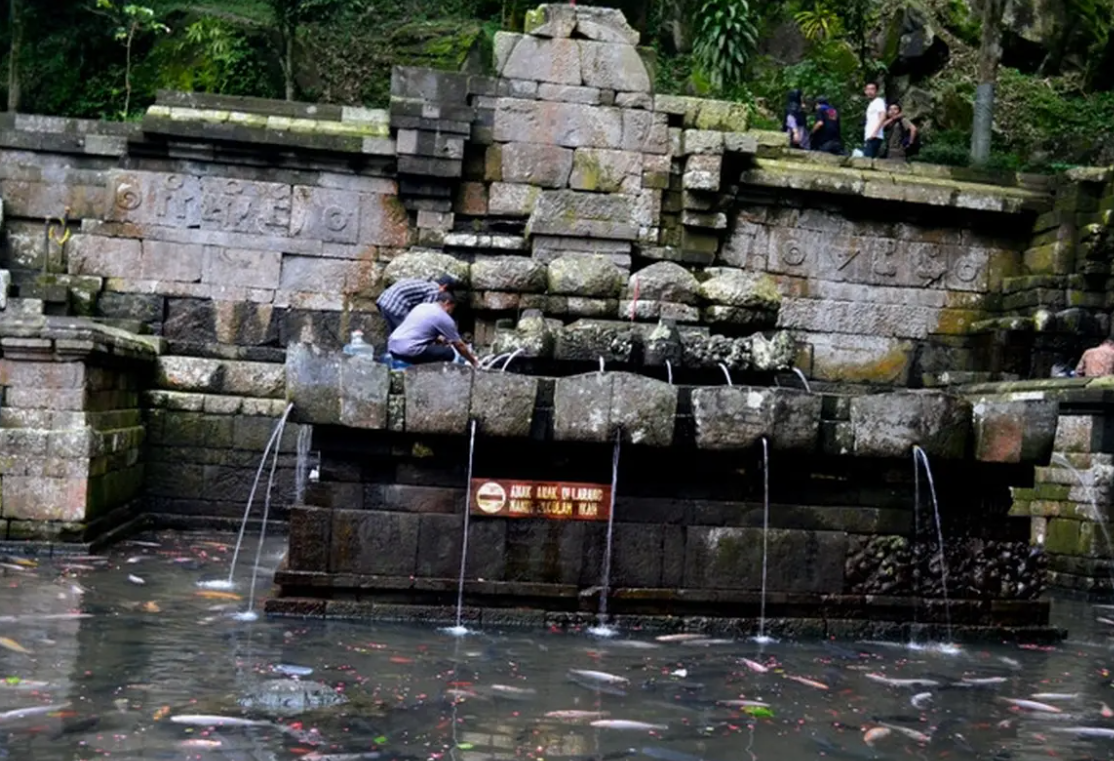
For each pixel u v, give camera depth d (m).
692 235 13.77
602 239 13.20
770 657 6.28
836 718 5.05
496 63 13.59
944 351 14.43
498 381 6.69
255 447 11.86
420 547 6.82
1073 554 10.13
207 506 11.78
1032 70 24.44
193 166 12.91
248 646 5.86
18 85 17.19
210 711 4.62
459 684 5.26
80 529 8.97
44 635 5.91
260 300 12.95
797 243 14.20
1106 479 9.88
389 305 9.54
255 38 18.47
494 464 6.92
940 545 7.20
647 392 6.76
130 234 12.79
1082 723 5.17
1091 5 24.12
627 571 6.94
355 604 6.73
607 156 13.66
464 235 13.07
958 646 6.92
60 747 4.09
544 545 6.89
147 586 7.64
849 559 7.11
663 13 22.36
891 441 6.95
